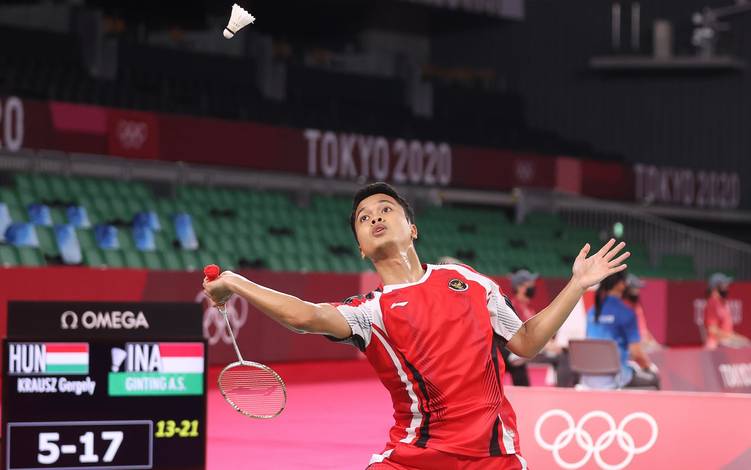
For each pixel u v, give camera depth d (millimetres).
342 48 33656
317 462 9414
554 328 4238
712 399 7422
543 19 34094
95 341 5664
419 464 4141
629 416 7633
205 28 29719
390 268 4277
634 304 13719
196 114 24750
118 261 18562
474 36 34719
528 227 28406
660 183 30703
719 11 32562
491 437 4121
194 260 19891
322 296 19609
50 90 23219
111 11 28125
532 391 7918
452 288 4207
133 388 5715
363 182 26141
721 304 18750
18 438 5535
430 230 25844
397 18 32094
